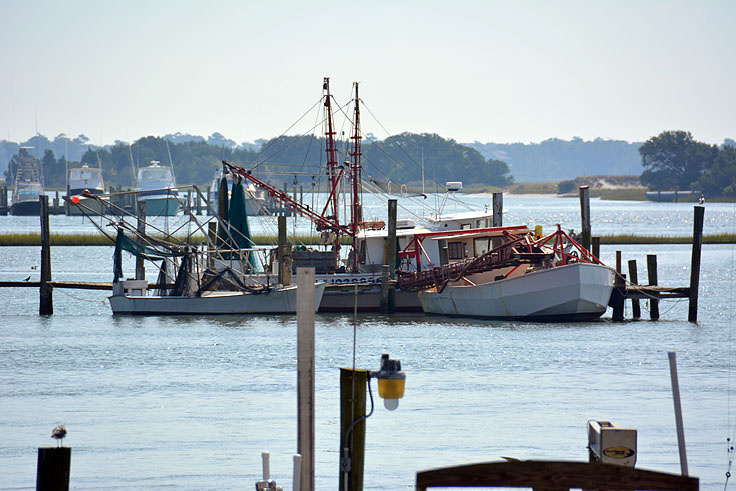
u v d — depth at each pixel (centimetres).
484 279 19950
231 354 15362
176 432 10650
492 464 4831
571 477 4834
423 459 9594
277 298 19475
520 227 19662
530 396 12306
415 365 14338
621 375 13688
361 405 6338
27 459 9588
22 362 14775
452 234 19962
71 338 17050
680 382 13262
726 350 15650
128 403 12031
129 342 16588
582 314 18125
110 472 9194
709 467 9375
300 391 5988
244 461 9581
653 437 10400
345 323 18788
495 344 16125
